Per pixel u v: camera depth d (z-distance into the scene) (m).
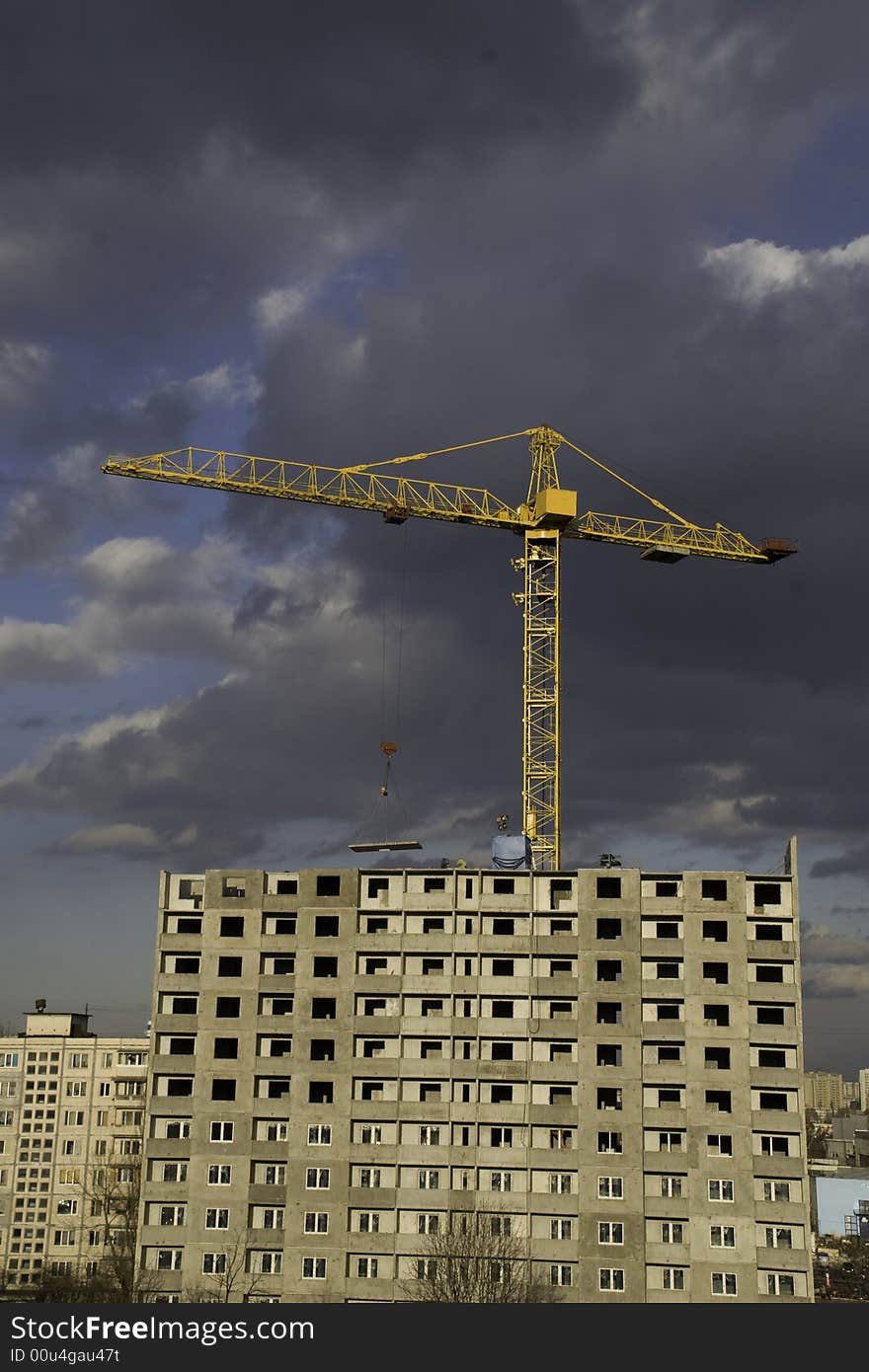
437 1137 128.38
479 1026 130.62
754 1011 130.38
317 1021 132.12
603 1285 122.75
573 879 135.75
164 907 138.62
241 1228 127.69
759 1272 122.44
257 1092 131.50
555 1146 127.56
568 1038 129.50
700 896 132.50
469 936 133.38
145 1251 128.38
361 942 134.00
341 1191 127.06
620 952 131.25
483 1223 124.56
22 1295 186.25
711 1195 124.62
